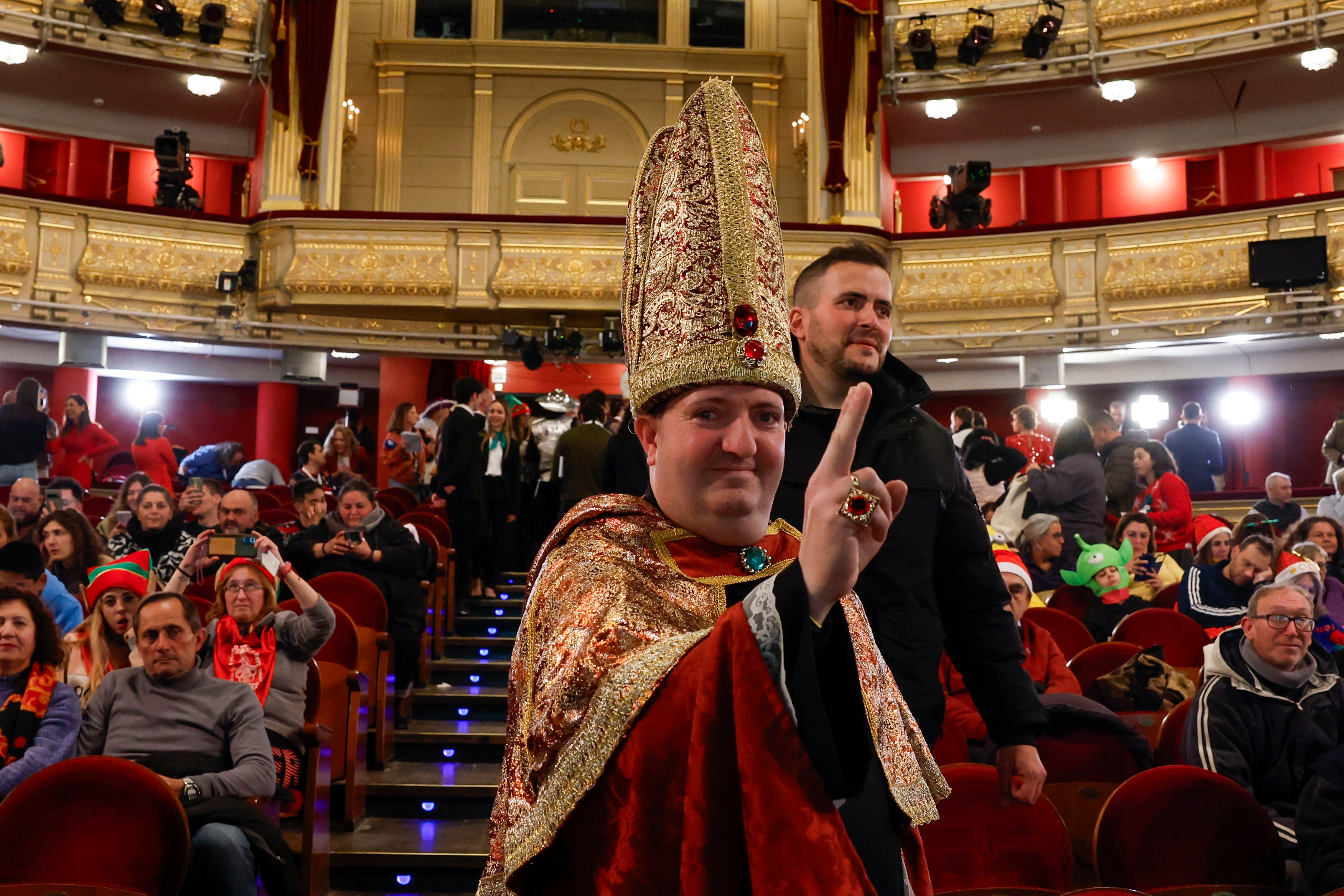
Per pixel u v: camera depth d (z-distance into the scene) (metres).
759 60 15.25
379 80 15.15
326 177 13.87
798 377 1.22
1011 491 7.02
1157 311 13.18
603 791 1.00
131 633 4.27
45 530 5.52
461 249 13.41
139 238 13.23
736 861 0.95
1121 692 4.32
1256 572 5.33
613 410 9.99
